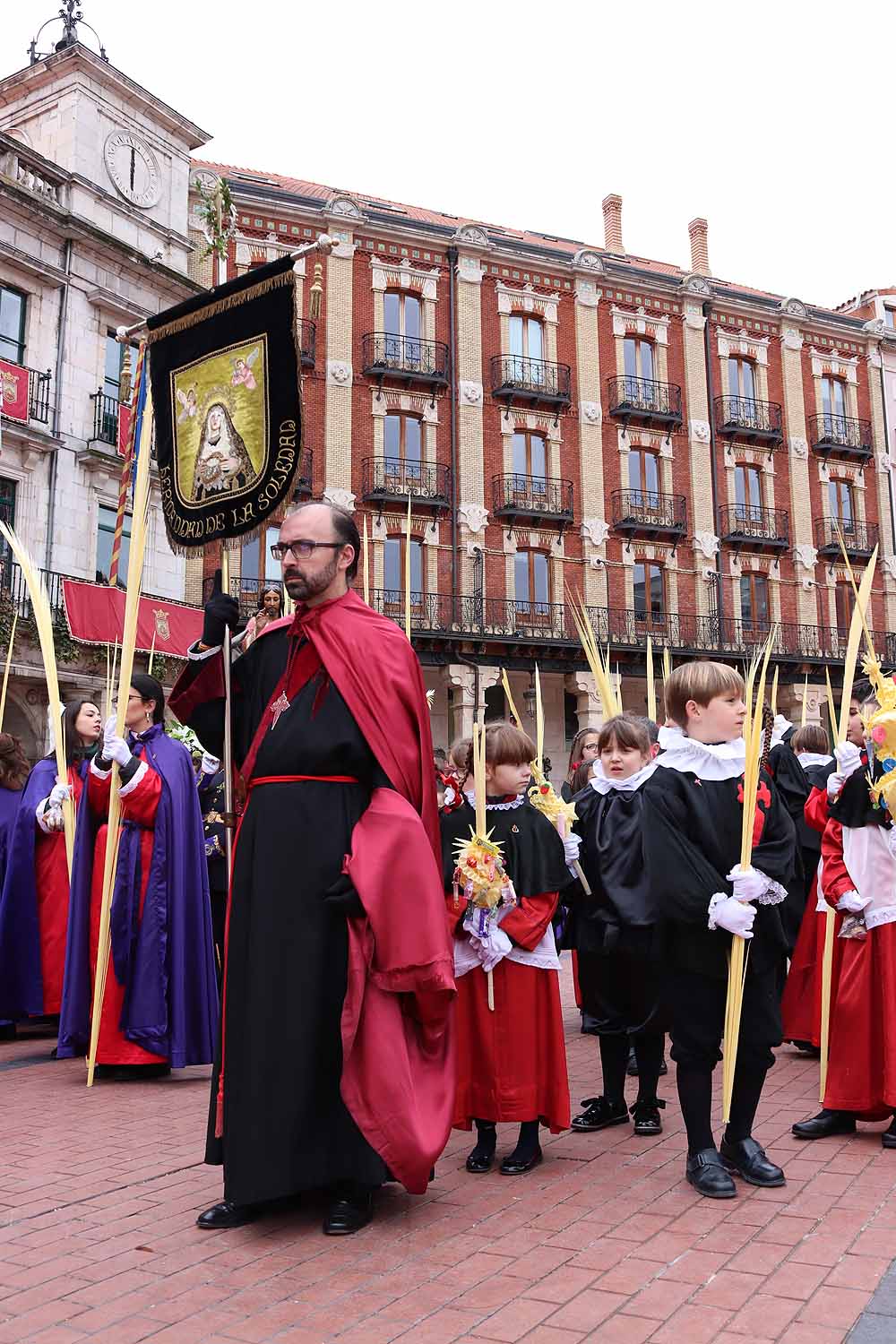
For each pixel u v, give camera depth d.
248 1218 3.40
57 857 6.98
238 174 28.20
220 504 4.03
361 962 3.30
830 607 31.44
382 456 25.80
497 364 27.52
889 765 4.36
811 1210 3.44
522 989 4.05
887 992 4.29
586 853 4.69
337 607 3.67
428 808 3.59
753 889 3.51
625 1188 3.72
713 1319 2.61
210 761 6.80
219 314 4.14
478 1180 3.87
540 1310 2.68
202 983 5.82
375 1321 2.64
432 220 30.52
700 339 30.39
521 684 27.05
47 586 18.52
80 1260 3.07
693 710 3.88
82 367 19.83
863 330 32.91
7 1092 5.40
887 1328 2.52
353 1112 3.22
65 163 20.16
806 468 31.45
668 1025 4.14
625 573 28.53
